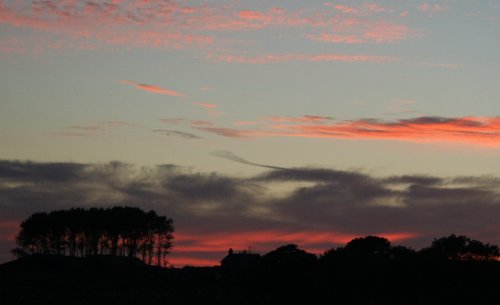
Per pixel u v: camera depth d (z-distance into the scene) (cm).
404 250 8200
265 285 7575
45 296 7806
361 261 7725
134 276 10662
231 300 7412
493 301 6303
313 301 6950
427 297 6612
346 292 7000
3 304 7069
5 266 11281
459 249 8319
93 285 9219
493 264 7531
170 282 9669
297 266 7712
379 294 6906
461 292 6675
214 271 11306
